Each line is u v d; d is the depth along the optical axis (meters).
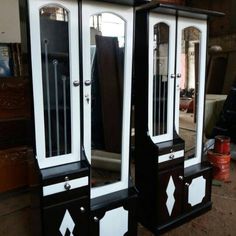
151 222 2.04
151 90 1.90
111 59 1.67
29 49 1.38
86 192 1.60
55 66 1.52
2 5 2.60
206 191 2.32
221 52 5.14
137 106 1.98
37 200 1.53
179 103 2.09
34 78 1.42
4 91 2.45
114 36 1.65
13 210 2.42
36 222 1.62
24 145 2.63
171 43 1.94
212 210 2.39
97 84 1.67
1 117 2.48
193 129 2.29
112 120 1.75
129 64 1.71
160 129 2.03
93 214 1.65
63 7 1.44
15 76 2.47
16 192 2.68
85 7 1.50
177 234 2.05
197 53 2.15
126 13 1.64
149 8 1.74
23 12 1.39
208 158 3.04
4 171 2.57
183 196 2.14
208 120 3.79
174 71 2.00
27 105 1.52
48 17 1.44
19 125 2.57
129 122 1.78
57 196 1.51
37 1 1.36
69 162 1.62
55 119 1.57
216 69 5.09
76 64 1.53
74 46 1.51
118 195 1.79
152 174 1.96
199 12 1.87
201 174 2.24
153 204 2.00
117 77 1.71
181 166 2.06
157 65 1.91
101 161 1.75
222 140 3.02
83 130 1.62
